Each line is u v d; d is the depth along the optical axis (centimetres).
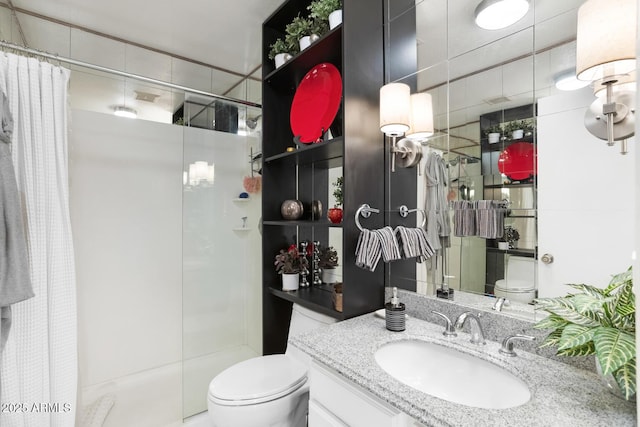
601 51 77
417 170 138
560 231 96
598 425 64
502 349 99
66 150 139
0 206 108
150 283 239
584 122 91
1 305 105
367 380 84
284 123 195
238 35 206
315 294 174
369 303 144
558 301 83
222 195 266
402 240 129
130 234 231
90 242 216
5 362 117
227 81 267
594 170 89
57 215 134
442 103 130
